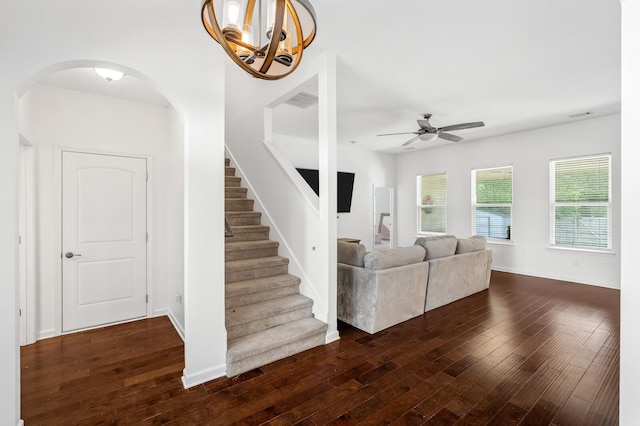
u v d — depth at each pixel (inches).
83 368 98.0
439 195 283.3
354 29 100.0
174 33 84.9
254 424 72.4
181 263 123.1
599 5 87.2
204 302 90.4
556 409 77.0
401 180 315.0
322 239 118.7
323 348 111.1
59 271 123.9
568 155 202.2
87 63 74.4
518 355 104.4
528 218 221.6
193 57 88.0
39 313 119.7
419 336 120.9
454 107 174.9
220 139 93.1
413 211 303.3
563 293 176.7
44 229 120.6
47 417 75.0
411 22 96.1
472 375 92.5
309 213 127.1
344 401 80.8
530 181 220.1
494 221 243.0
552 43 107.7
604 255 189.0
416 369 96.1
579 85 143.6
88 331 127.8
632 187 44.9
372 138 252.7
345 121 204.7
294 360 102.3
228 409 77.8
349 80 139.6
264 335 105.8
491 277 216.8
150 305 144.8
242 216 155.2
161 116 147.6
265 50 45.5
